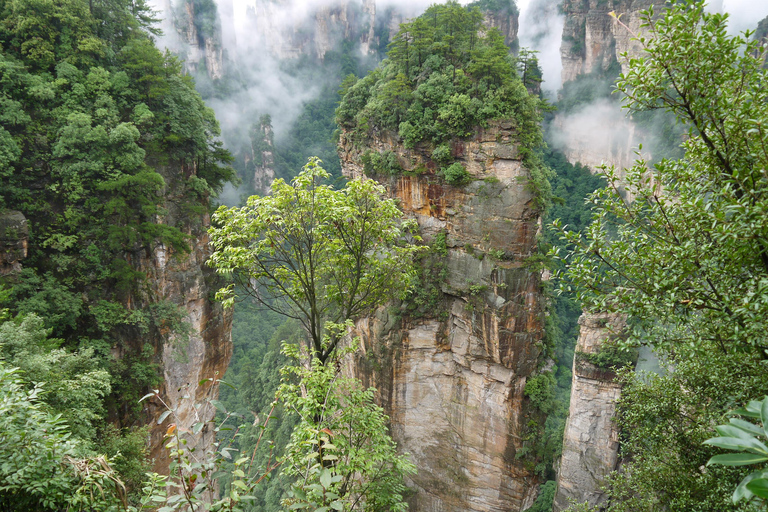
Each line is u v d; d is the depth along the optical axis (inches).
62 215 1125.1
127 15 1378.0
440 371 1812.3
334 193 587.8
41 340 809.5
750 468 432.1
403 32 1740.9
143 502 245.8
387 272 661.3
